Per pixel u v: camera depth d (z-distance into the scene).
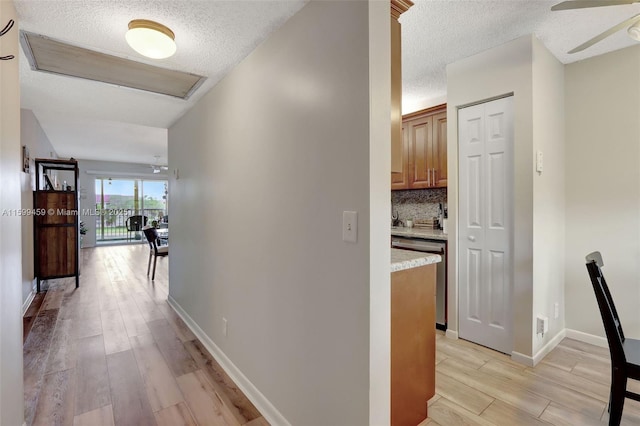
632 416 1.68
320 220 1.37
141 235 9.77
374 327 1.16
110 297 3.89
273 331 1.70
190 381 2.06
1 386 1.26
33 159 4.12
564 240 2.65
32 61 2.01
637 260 2.34
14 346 1.43
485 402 1.79
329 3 1.31
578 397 1.84
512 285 2.32
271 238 1.71
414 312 1.58
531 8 1.86
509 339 2.35
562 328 2.64
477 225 2.54
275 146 1.67
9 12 1.38
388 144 1.20
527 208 2.22
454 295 2.67
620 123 2.39
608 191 2.45
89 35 1.71
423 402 1.64
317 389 1.40
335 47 1.28
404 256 1.63
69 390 1.94
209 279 2.53
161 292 4.12
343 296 1.25
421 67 2.71
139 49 1.65
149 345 2.58
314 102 1.39
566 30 2.12
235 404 1.84
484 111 2.48
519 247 2.26
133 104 2.86
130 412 1.74
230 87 2.15
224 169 2.26
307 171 1.44
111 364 2.26
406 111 3.78
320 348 1.38
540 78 2.27
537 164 2.23
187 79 2.30
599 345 2.51
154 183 10.16
